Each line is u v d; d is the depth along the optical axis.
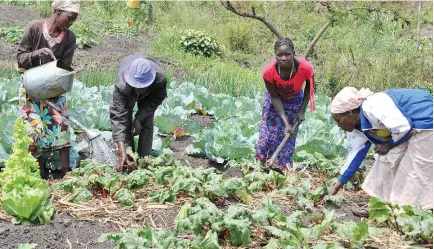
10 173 5.30
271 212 5.00
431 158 5.29
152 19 18.39
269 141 6.77
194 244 4.49
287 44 6.19
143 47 15.83
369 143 5.59
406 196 5.37
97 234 4.96
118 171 6.30
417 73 13.09
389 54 14.16
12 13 17.42
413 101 5.25
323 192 5.78
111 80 11.37
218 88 11.66
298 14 18.72
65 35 6.25
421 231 4.98
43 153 6.59
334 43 15.52
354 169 5.65
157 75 6.32
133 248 4.31
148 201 5.58
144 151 6.72
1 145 6.83
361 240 4.74
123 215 5.31
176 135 8.24
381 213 5.28
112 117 6.39
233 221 4.59
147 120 6.63
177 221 4.96
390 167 5.56
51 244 4.73
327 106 10.27
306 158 7.18
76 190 5.52
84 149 7.52
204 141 7.53
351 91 5.41
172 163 6.57
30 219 4.99
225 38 17.16
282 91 6.52
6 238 4.72
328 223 4.73
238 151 7.26
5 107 8.20
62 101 6.41
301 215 5.30
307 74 6.40
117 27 17.11
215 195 5.59
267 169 6.63
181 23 18.38
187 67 13.91
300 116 6.64
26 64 6.19
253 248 4.75
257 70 15.16
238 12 11.38
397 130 5.16
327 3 12.07
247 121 8.65
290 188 5.75
